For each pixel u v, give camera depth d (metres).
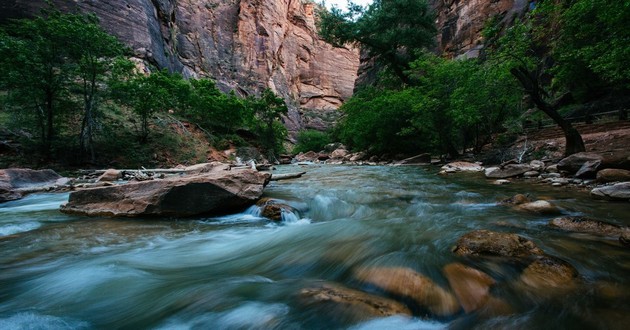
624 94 18.06
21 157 16.48
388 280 2.93
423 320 2.40
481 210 6.09
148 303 2.92
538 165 12.18
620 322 2.21
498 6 37.75
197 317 2.65
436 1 49.78
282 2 87.56
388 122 25.27
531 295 2.65
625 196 6.24
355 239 4.41
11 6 31.48
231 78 68.88
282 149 44.72
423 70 22.12
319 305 2.63
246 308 2.72
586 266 3.19
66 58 18.22
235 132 37.50
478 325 2.30
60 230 5.39
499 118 19.17
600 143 12.72
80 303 2.96
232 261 4.03
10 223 5.84
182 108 32.78
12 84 16.27
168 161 22.42
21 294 3.13
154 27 46.28
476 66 17.77
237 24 74.44
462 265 3.14
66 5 34.75
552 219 4.92
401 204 7.07
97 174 16.25
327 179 12.77
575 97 21.44
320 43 98.88
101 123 19.95
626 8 7.72
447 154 22.86
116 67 19.80
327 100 95.00
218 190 6.73
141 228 5.61
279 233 5.20
